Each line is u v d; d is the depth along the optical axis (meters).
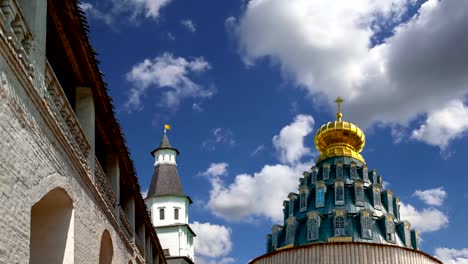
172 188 69.06
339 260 43.72
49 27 13.16
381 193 54.62
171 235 66.19
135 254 23.66
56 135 11.69
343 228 49.69
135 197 23.94
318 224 50.41
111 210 18.12
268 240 55.38
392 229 50.84
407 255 44.31
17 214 9.41
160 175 70.31
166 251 64.81
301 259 44.97
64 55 14.37
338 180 53.34
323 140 58.75
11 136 9.23
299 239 51.12
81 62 14.57
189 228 67.88
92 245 15.09
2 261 8.77
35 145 10.40
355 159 56.91
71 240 12.91
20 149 9.62
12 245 9.17
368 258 43.62
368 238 49.12
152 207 68.12
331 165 55.97
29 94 10.12
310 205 53.72
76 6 12.56
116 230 18.94
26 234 9.80
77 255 13.39
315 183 54.44
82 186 14.02
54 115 11.87
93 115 15.73
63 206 13.04
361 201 52.34
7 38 9.24
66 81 15.59
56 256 12.80
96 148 19.12
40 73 10.95
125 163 20.69
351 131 57.91
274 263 46.66
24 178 9.78
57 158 11.78
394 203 54.56
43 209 12.98
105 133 18.27
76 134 13.95
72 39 13.62
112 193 18.47
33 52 10.57
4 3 9.34
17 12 9.70
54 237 12.90
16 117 9.46
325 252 44.25
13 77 9.36
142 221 27.58
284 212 56.00
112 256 18.34
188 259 65.06
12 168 9.24
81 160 14.02
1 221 8.74
